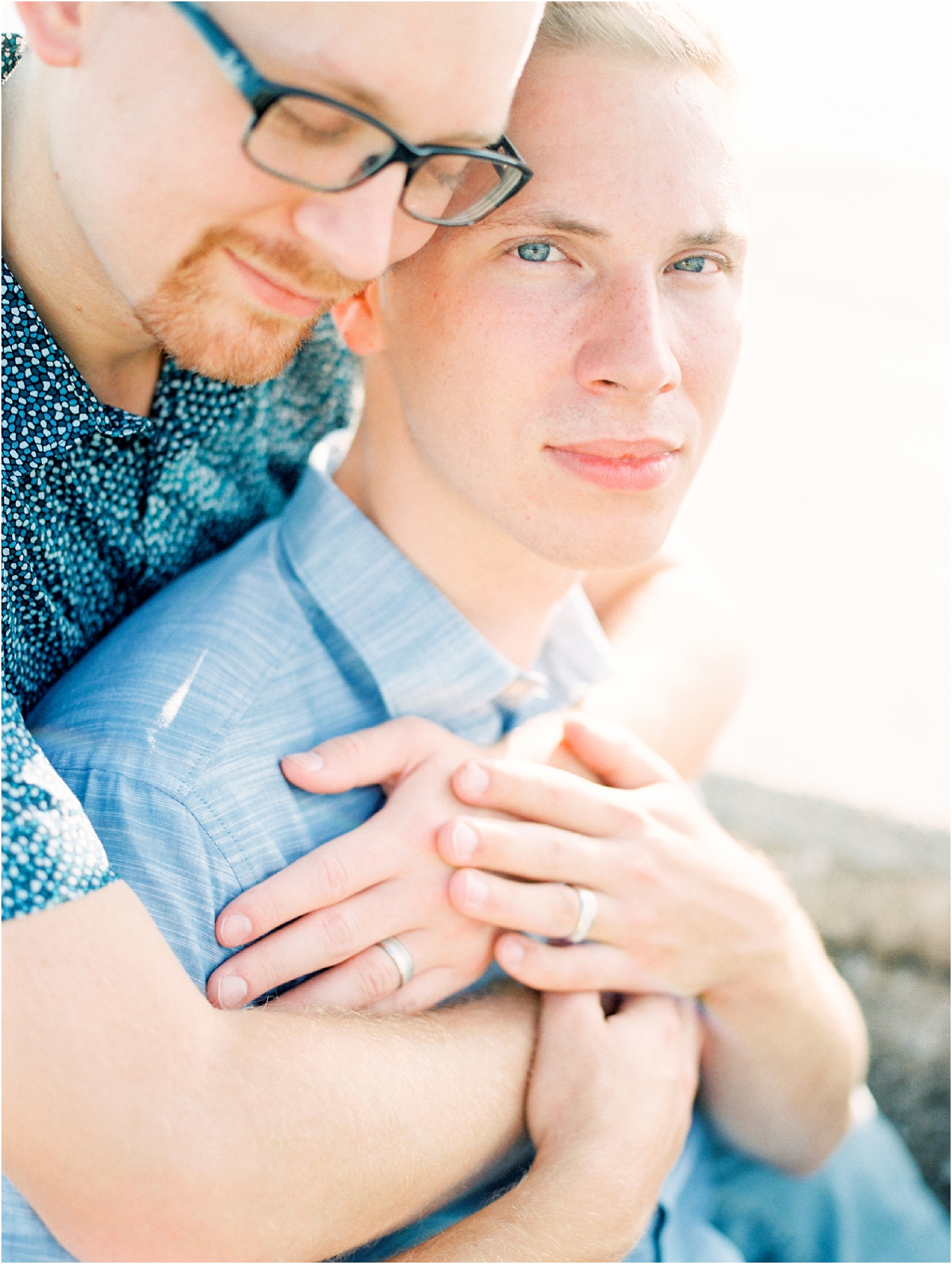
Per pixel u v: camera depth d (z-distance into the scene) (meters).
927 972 2.65
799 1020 1.46
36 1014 0.88
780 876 1.61
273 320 1.09
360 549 1.33
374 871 1.18
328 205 0.99
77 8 1.00
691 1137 1.57
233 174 0.97
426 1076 1.14
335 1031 1.09
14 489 1.20
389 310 1.22
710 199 1.12
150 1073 0.92
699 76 1.12
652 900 1.31
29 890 0.88
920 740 3.85
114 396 1.30
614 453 1.15
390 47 0.91
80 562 1.34
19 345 1.16
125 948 0.93
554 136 1.07
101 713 1.17
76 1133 0.89
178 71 0.95
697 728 1.70
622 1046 1.28
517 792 1.27
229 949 1.12
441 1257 1.08
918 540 5.73
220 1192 0.93
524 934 1.29
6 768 0.90
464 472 1.20
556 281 1.12
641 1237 1.37
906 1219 1.67
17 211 1.13
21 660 1.28
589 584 1.92
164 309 1.08
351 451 1.42
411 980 1.22
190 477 1.44
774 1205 1.64
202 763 1.14
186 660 1.22
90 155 1.02
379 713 1.36
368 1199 1.04
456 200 1.10
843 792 3.44
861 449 7.14
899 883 2.94
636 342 1.10
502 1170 1.26
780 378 8.70
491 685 1.37
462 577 1.35
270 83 0.92
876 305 10.90
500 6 0.93
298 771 1.20
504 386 1.14
